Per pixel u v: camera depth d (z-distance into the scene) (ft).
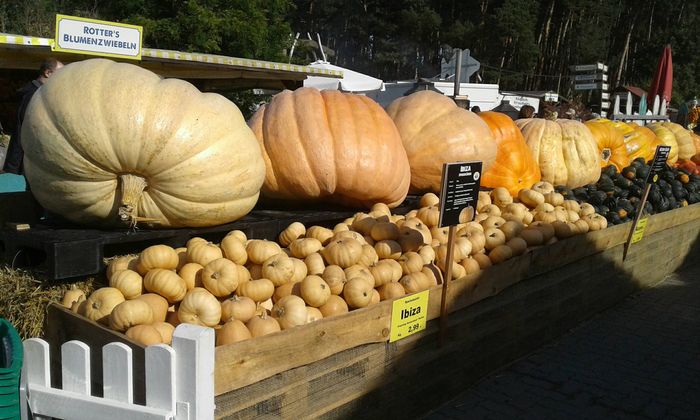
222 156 11.31
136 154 10.38
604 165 27.12
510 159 21.02
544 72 169.27
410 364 11.61
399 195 15.66
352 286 10.89
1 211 12.07
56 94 10.50
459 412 12.72
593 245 18.26
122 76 10.82
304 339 9.08
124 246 11.71
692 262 28.17
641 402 13.76
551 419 12.76
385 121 15.43
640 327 18.80
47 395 7.52
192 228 12.00
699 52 176.04
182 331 6.85
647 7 187.83
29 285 10.14
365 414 10.73
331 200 15.79
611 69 178.50
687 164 34.47
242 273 10.21
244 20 50.21
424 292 11.54
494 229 14.97
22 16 52.01
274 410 8.88
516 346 15.42
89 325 8.59
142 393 7.59
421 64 161.89
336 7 161.79
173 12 50.31
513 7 146.92
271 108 15.15
